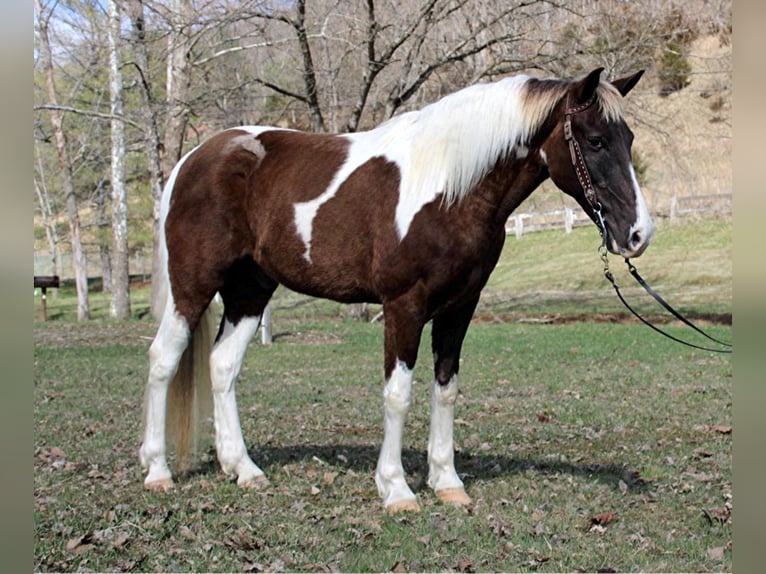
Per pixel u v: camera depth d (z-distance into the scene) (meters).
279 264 5.09
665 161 29.45
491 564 3.87
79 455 6.08
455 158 4.47
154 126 17.06
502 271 25.91
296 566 3.84
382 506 4.71
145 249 39.19
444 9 15.82
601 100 4.30
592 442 6.53
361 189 4.79
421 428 7.23
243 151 5.24
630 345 13.78
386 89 18.05
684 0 18.50
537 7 16.08
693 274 22.70
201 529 4.34
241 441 5.37
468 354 12.98
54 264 31.41
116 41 17.47
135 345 14.95
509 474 5.47
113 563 3.87
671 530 4.33
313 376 10.88
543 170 4.59
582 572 3.78
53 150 28.08
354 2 15.84
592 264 24.80
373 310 22.91
